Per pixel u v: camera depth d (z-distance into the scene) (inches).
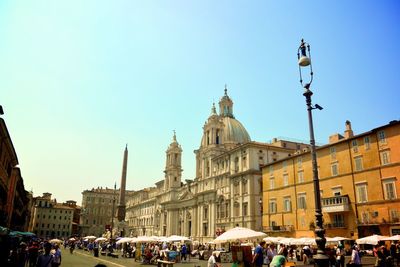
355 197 1939.0
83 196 7529.5
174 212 4522.6
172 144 4955.7
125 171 3671.3
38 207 6752.0
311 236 2158.0
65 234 6830.7
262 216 2657.5
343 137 2429.9
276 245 2288.4
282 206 2455.7
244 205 2910.9
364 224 1850.4
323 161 2183.8
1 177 1707.7
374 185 1851.6
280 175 2527.1
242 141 3971.5
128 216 6761.8
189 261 2084.2
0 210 1782.7
